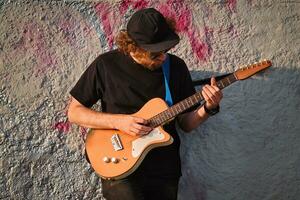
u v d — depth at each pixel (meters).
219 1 3.38
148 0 3.29
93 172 3.27
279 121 3.48
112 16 3.26
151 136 2.84
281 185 3.50
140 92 2.91
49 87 3.21
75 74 3.23
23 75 3.19
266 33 3.45
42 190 3.22
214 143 3.39
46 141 3.22
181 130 3.34
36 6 3.19
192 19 3.35
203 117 2.96
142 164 2.91
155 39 2.74
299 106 3.50
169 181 2.95
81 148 3.25
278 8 3.46
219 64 3.38
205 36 3.37
